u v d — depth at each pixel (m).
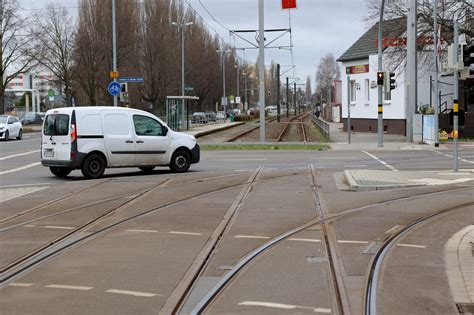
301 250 8.85
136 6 62.12
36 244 9.44
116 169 21.89
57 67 61.50
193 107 85.75
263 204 13.21
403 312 6.05
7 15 56.06
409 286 6.95
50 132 18.89
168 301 6.44
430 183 16.64
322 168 21.53
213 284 7.11
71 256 8.59
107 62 56.84
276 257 8.41
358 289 6.86
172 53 68.00
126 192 15.28
